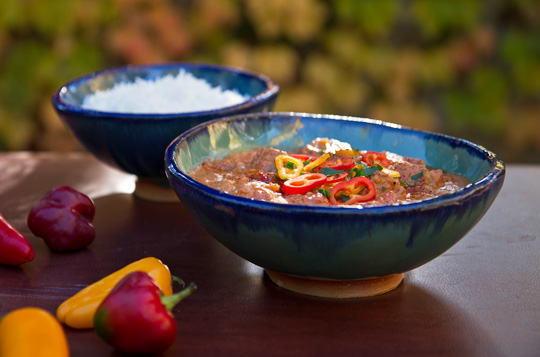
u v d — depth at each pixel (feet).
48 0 4.49
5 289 2.25
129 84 2.95
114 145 2.59
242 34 4.83
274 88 2.77
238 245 2.13
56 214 2.40
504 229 2.54
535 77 4.95
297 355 2.04
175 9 4.75
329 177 2.29
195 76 3.05
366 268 2.11
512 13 4.94
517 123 5.13
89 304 2.11
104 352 2.05
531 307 2.20
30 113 4.70
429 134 2.45
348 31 4.82
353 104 4.93
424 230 2.06
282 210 2.03
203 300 2.21
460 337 2.10
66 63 4.63
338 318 2.15
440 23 4.78
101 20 4.63
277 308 2.18
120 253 2.42
